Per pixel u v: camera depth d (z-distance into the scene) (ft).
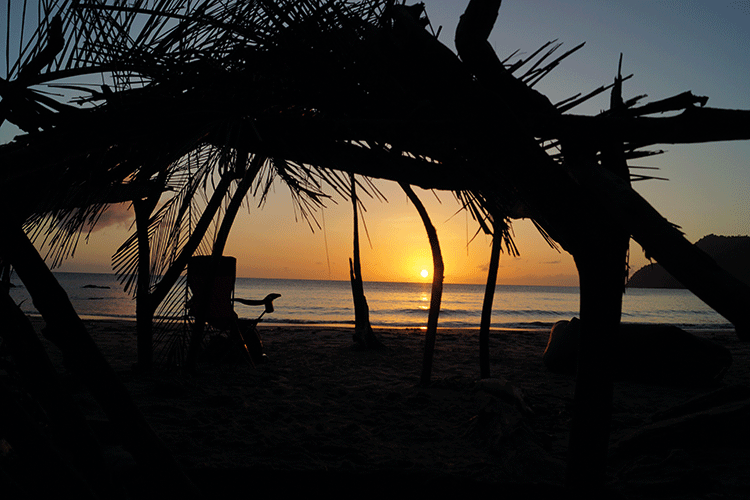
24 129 3.00
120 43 3.32
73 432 2.17
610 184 2.46
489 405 11.42
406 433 11.25
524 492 5.83
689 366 17.98
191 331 16.70
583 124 2.79
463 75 2.91
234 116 3.38
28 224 3.24
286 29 3.31
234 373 17.95
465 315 109.70
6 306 2.13
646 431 10.52
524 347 30.78
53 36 2.85
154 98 3.14
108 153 3.11
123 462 5.32
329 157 3.55
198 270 16.67
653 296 269.03
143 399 13.41
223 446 9.68
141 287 16.46
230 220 15.89
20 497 2.47
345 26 3.35
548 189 2.84
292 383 17.11
